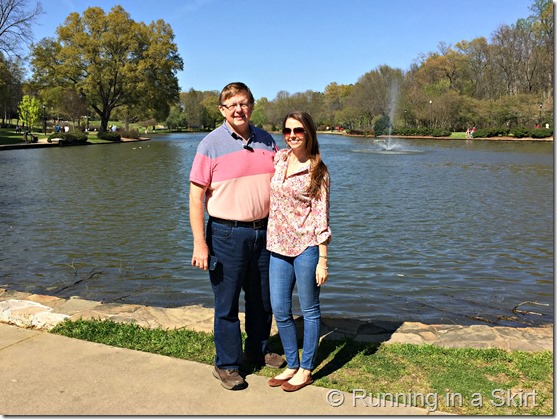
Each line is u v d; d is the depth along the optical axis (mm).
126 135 53719
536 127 57625
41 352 3312
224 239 2961
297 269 2936
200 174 2930
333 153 34062
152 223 9656
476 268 6730
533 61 65562
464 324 4738
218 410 2637
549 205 12039
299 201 2898
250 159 2977
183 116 99625
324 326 4039
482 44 76188
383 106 76500
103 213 10758
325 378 3018
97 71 50562
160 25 54531
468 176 19109
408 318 4906
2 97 59438
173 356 3287
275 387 2908
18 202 12297
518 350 3498
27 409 2617
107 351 3334
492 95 70938
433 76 77812
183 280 6117
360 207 11664
